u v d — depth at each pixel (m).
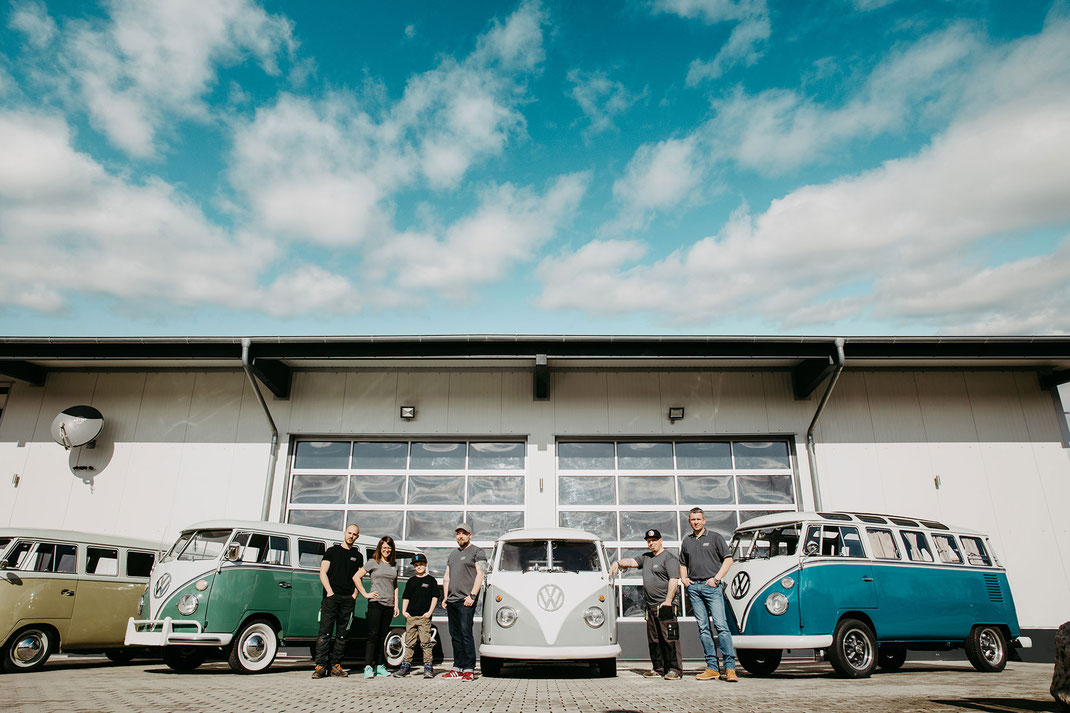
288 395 13.09
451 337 11.84
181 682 7.01
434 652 9.98
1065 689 4.69
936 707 4.97
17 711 4.85
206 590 8.02
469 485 12.66
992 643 8.77
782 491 12.62
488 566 8.70
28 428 12.97
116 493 12.57
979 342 11.93
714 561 7.61
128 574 9.59
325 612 7.76
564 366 13.06
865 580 7.97
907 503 12.45
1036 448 12.73
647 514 12.48
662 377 13.20
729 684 6.85
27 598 8.50
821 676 7.84
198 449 12.84
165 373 13.35
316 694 5.91
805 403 12.99
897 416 12.94
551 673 8.39
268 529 8.71
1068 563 12.05
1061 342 11.93
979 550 9.23
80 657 11.05
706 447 12.91
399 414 12.97
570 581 7.88
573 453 12.87
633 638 11.56
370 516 12.50
